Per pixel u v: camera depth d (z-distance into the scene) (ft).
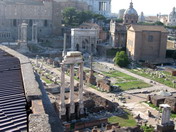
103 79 337.11
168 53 528.22
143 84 354.13
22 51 545.44
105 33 655.76
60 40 626.64
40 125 52.75
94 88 328.08
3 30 619.26
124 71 430.20
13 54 142.20
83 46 578.25
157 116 237.45
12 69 112.27
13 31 643.04
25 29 553.23
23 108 71.51
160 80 377.91
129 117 233.55
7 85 89.76
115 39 583.17
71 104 216.95
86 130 200.03
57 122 69.15
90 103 237.45
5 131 59.41
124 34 582.76
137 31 502.38
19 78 98.89
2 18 631.56
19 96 79.92
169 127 204.74
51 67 437.99
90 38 574.97
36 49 568.82
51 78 358.23
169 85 353.51
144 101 281.95
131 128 183.21
